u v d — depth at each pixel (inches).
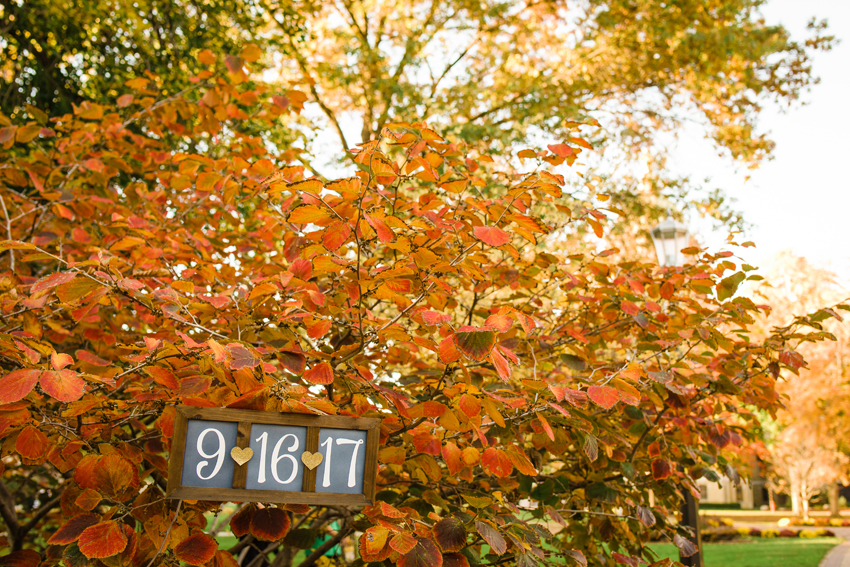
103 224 103.8
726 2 360.8
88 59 223.5
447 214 85.2
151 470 88.6
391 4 409.4
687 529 110.7
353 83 353.4
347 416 53.7
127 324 126.6
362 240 73.9
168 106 123.3
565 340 107.0
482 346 52.8
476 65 418.9
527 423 83.9
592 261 106.0
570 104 345.7
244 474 49.5
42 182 111.2
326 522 127.9
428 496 75.4
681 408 97.5
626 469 97.7
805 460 997.8
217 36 244.1
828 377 666.8
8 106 207.9
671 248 231.5
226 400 60.1
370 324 80.5
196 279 106.3
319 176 124.0
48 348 59.6
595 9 378.3
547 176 72.3
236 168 86.8
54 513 128.7
